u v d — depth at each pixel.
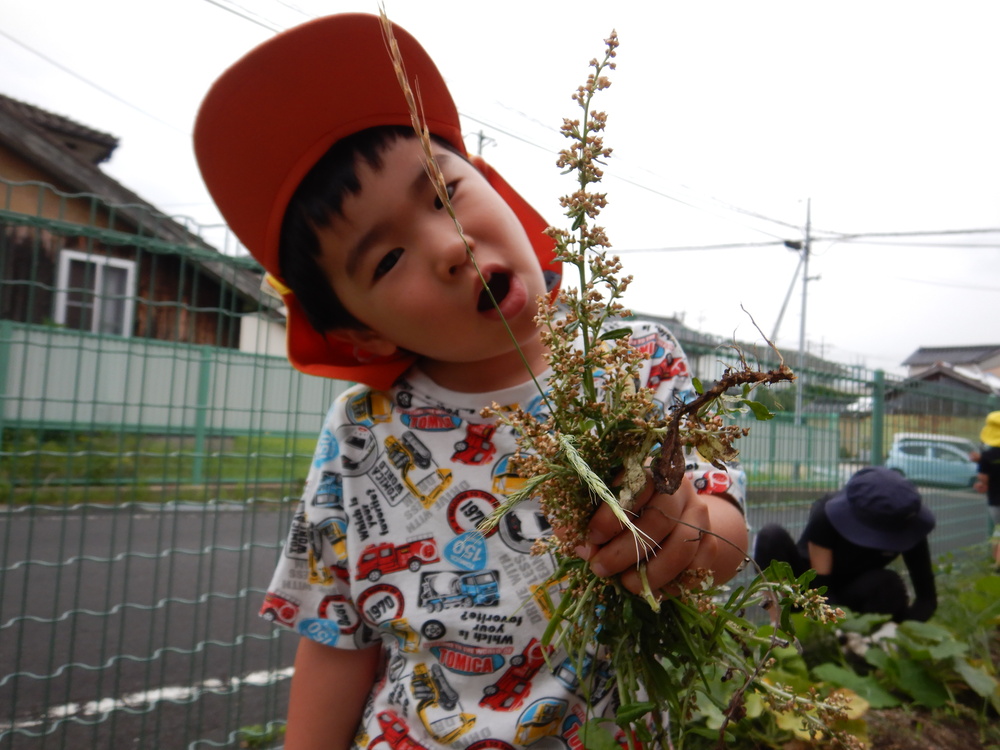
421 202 1.10
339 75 1.16
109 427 3.41
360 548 1.26
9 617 3.88
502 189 1.39
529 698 1.12
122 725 2.70
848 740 0.84
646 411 0.81
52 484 3.16
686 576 0.85
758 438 4.32
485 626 1.15
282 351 3.44
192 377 4.14
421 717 1.15
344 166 1.13
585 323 0.83
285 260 1.28
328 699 1.28
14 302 3.84
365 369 1.33
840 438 5.07
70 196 2.43
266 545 2.57
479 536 1.20
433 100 1.26
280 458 2.64
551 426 0.84
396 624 1.20
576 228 0.82
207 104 1.17
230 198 1.25
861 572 3.33
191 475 3.39
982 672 2.63
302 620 1.29
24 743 2.52
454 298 1.08
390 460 1.29
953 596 3.79
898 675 2.70
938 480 6.29
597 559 0.82
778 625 0.79
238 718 2.46
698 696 1.72
